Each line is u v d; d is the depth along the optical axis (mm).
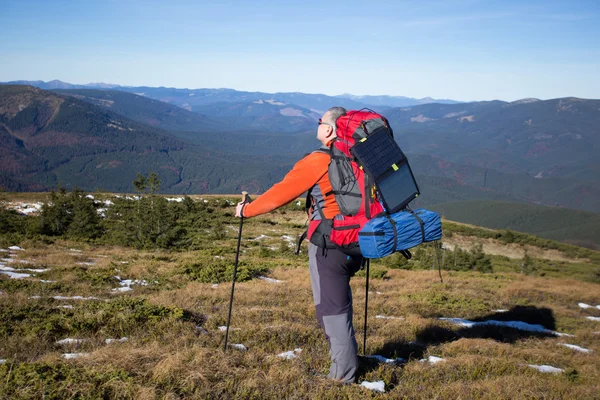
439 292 15195
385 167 3461
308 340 6285
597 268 51875
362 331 8047
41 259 18219
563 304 16766
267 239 41719
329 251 3756
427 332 8547
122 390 3543
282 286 14578
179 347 5027
